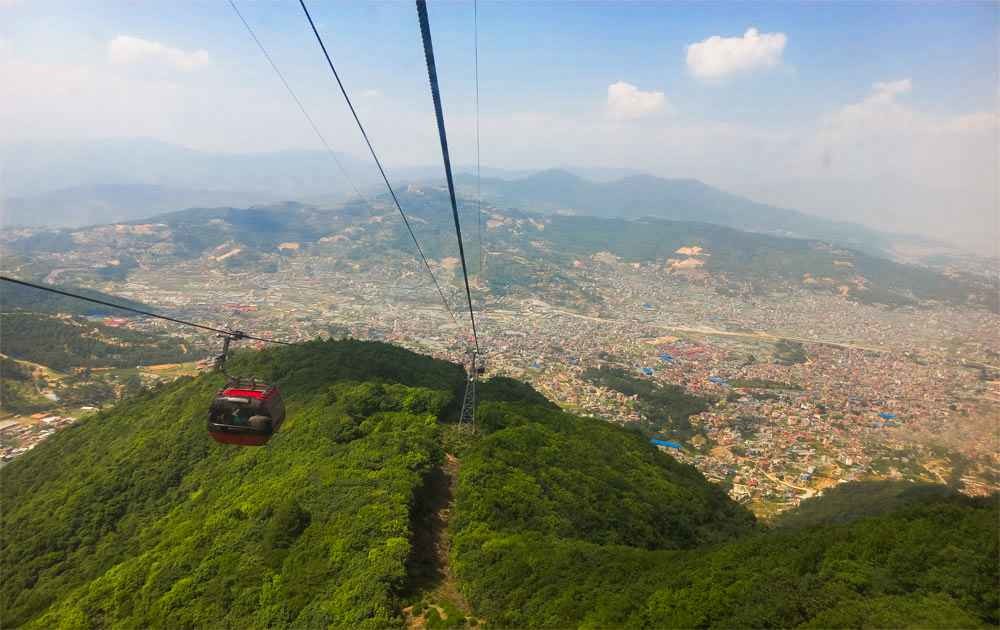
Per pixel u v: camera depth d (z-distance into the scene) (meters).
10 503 75.00
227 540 45.28
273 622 35.50
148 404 90.44
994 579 28.08
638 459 75.06
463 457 62.28
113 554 54.06
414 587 39.09
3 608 52.28
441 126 11.62
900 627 25.62
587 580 36.91
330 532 42.91
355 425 64.56
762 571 33.47
